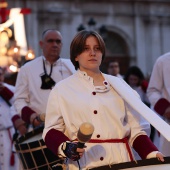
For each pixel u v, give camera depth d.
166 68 15.35
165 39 80.69
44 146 12.59
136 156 11.37
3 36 41.19
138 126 10.56
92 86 10.42
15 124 17.42
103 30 57.31
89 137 9.33
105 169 9.84
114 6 78.56
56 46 15.78
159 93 15.52
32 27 72.44
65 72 15.91
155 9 80.31
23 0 72.19
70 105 10.30
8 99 19.34
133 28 79.56
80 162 10.23
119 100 10.44
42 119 14.71
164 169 9.70
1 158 19.36
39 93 15.76
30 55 34.00
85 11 76.44
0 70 20.23
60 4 74.50
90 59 10.44
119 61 78.81
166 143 14.78
